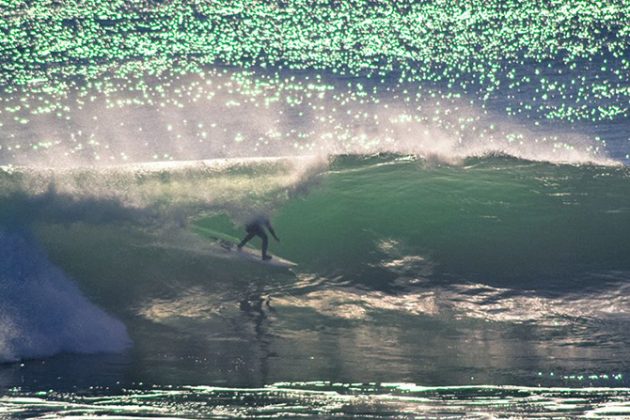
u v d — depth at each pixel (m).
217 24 190.12
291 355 45.84
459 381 42.22
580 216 65.81
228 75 138.12
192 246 59.47
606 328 50.84
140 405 38.38
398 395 40.16
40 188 60.66
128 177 65.56
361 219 64.44
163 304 53.00
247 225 59.47
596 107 118.12
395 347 47.47
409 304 54.38
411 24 197.38
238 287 55.88
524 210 66.62
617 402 39.38
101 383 41.19
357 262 59.94
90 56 151.50
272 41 171.50
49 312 47.81
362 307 53.84
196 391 40.28
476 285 57.22
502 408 38.56
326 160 72.88
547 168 74.38
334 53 160.00
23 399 38.88
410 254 61.12
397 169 72.38
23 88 125.94
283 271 58.34
